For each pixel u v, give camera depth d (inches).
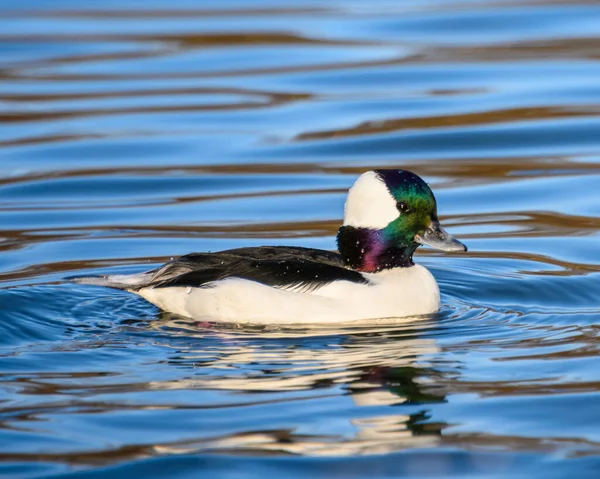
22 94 916.0
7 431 357.7
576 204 664.4
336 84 940.6
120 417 367.9
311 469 331.3
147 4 1290.6
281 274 468.4
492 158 763.4
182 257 489.7
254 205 676.1
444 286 532.4
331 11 1229.7
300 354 429.1
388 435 353.1
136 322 475.2
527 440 349.4
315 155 770.2
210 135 810.8
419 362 420.5
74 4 1301.7
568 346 440.5
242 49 1057.5
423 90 916.0
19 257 575.2
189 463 335.0
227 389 392.5
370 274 481.4
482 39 1084.5
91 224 637.9
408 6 1243.2
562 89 905.5
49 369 416.2
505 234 617.3
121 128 827.4
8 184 709.3
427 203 478.6
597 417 366.0
